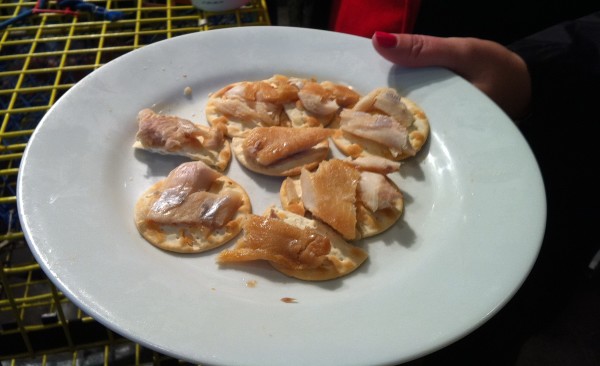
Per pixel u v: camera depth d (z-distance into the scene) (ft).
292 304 0.70
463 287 0.71
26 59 1.09
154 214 0.80
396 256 0.81
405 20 1.30
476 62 1.10
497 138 0.94
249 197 0.89
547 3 1.30
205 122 1.01
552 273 1.20
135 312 0.63
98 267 0.69
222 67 1.07
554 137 1.23
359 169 0.90
